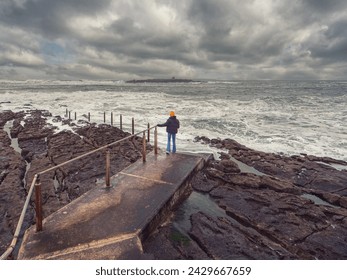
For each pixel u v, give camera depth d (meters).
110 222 4.99
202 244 5.36
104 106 33.56
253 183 8.43
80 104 36.12
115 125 20.81
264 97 49.00
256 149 13.83
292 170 10.09
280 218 6.50
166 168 7.99
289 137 16.22
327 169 10.12
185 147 13.73
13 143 15.50
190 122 21.75
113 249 4.26
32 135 16.33
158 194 6.22
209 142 14.89
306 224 6.24
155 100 42.47
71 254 4.10
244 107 32.16
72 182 9.05
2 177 9.14
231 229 5.91
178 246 5.28
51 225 4.85
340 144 14.41
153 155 9.40
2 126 20.27
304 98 45.25
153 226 5.34
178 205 6.96
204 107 32.16
